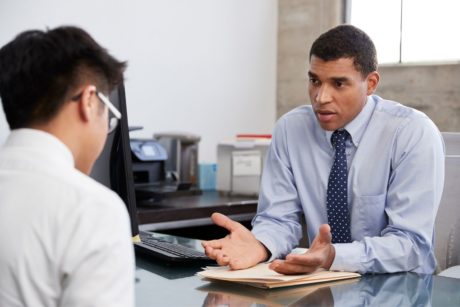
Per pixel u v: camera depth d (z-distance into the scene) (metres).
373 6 3.97
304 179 2.07
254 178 3.34
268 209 2.07
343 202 1.96
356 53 1.76
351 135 1.96
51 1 3.19
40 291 0.83
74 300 0.81
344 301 1.27
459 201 2.19
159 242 1.80
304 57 4.18
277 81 4.35
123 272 0.85
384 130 1.94
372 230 1.94
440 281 1.49
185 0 3.77
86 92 0.92
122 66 0.99
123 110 1.52
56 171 0.87
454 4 3.63
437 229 2.21
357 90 1.80
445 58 3.68
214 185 3.68
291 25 4.25
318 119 1.86
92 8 3.34
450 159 2.23
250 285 1.38
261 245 1.65
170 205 2.92
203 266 1.60
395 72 3.80
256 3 4.19
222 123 4.02
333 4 4.05
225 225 1.67
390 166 1.91
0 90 0.93
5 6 3.01
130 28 3.51
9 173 0.88
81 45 0.93
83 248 0.82
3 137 2.83
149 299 1.26
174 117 3.75
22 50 0.92
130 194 1.56
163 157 3.11
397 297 1.32
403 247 1.66
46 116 0.91
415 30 3.79
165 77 3.69
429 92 3.67
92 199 0.85
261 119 4.27
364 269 1.56
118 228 0.85
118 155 1.55
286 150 2.12
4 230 0.84
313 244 1.54
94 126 0.95
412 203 1.79
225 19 4.00
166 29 3.68
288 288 1.38
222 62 4.00
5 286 0.83
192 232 3.11
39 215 0.83
